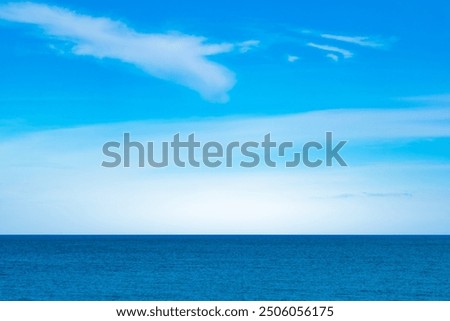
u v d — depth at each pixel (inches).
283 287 1943.9
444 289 1903.3
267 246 5910.4
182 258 3538.4
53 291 1888.5
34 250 4849.9
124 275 2358.5
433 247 5349.4
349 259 3358.8
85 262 3134.8
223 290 1876.2
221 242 7815.0
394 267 2699.3
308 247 5487.2
